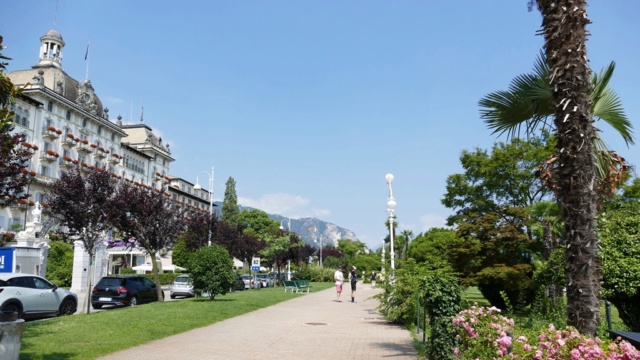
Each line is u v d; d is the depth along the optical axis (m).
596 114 8.27
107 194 20.19
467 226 19.89
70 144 62.94
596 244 5.82
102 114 73.19
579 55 6.08
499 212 21.42
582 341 4.85
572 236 5.85
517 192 23.98
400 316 15.55
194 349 10.39
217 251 23.81
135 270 60.94
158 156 92.31
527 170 23.28
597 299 5.72
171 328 13.26
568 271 5.88
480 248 19.30
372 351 10.54
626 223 11.89
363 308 22.39
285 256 62.28
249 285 44.97
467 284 19.19
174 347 10.59
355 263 83.00
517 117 9.07
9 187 13.59
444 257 19.70
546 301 13.84
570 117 6.01
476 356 6.67
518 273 17.67
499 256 19.44
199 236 45.12
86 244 19.62
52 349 9.57
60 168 61.22
